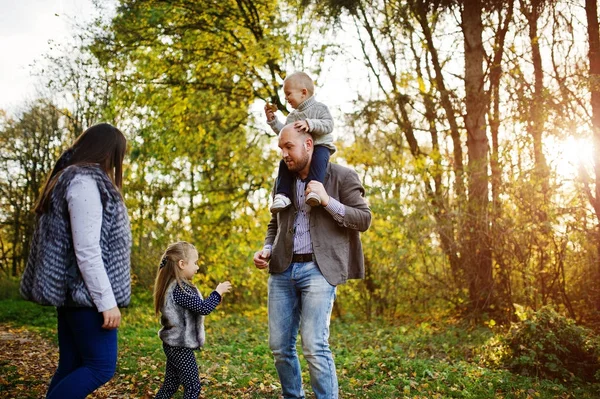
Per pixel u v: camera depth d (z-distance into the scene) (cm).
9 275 2759
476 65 1063
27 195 2594
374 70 1263
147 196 1489
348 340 893
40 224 281
